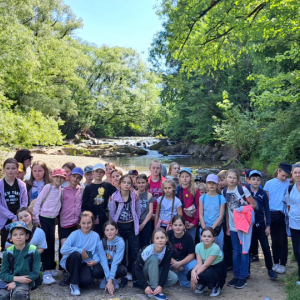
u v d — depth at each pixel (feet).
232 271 18.10
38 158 59.26
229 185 16.61
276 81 40.14
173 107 107.04
